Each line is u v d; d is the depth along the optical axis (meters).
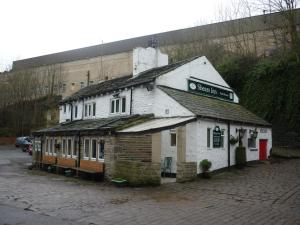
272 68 31.05
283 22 35.88
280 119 30.03
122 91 23.62
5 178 19.11
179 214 10.49
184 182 17.12
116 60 65.75
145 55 26.55
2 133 57.81
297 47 31.84
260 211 10.95
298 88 29.42
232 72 34.22
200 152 19.09
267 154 26.20
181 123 17.95
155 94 21.31
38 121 59.16
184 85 22.97
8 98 61.19
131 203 12.01
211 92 25.25
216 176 19.20
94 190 14.88
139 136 17.16
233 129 22.38
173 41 50.88
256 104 31.59
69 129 23.53
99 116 25.98
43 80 68.88
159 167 16.30
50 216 9.98
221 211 10.93
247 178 18.31
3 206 11.14
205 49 43.56
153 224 9.39
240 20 44.75
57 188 15.38
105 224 9.30
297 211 10.98
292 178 17.88
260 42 42.34
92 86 31.78
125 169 16.78
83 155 21.56
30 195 13.30
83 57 70.31
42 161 26.69
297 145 28.88
